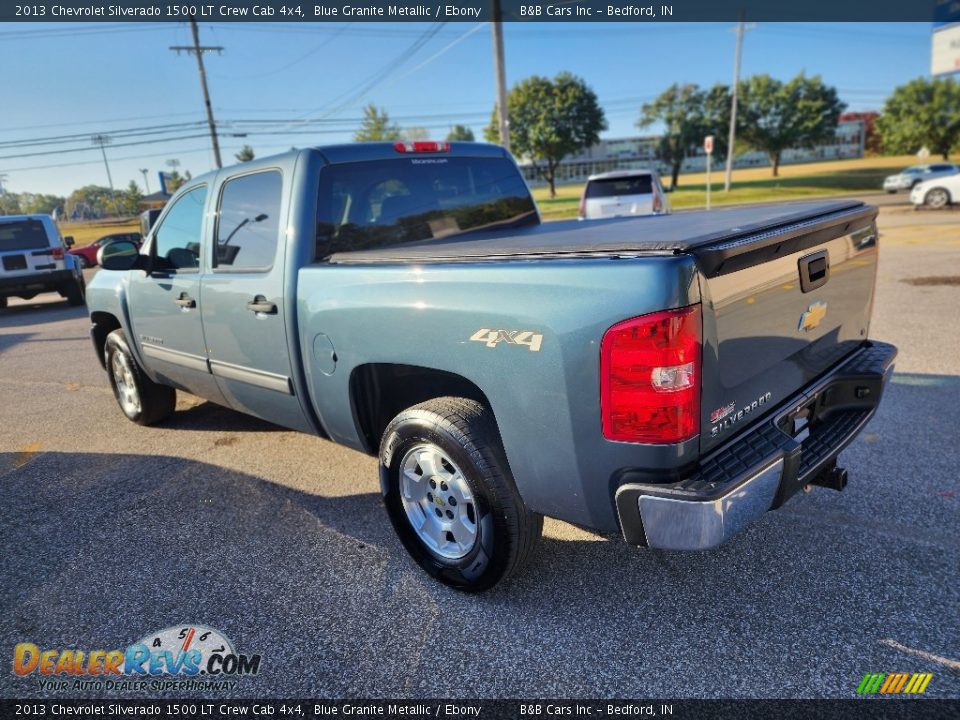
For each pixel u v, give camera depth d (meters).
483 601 2.66
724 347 2.04
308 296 2.91
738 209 3.37
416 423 2.55
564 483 2.19
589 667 2.27
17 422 5.55
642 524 2.02
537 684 2.21
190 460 4.39
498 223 3.95
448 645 2.42
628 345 1.90
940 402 4.44
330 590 2.81
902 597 2.50
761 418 2.33
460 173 3.76
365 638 2.49
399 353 2.54
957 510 3.09
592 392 2.01
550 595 2.66
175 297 3.85
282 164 3.13
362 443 3.02
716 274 1.97
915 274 9.09
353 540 3.22
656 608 2.54
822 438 2.60
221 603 2.77
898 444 3.84
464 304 2.28
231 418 5.25
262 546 3.21
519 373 2.16
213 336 3.62
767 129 62.75
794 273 2.36
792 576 2.67
